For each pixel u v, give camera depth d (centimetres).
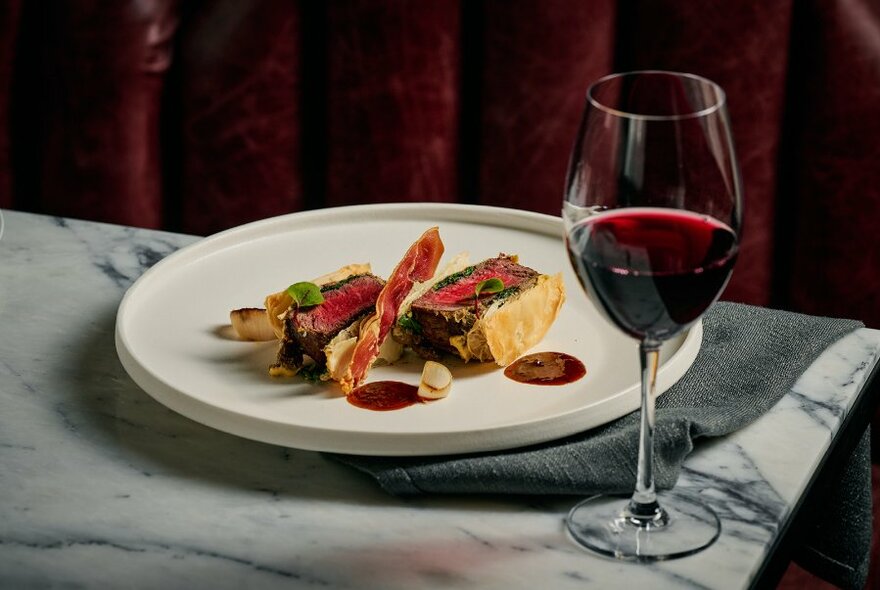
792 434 113
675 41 199
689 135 89
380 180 221
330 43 216
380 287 130
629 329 95
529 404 114
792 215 201
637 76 97
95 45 226
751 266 204
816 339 126
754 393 117
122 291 146
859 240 195
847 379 123
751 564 95
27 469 109
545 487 102
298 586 94
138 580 95
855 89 190
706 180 90
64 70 230
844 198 194
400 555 97
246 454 112
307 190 229
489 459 104
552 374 120
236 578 95
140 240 162
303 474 109
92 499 105
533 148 211
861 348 129
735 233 92
